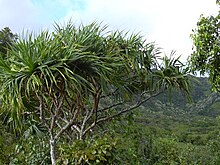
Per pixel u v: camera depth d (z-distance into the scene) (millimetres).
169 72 7574
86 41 6531
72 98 6598
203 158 12062
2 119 8039
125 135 8477
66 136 7867
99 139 5246
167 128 17688
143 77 7562
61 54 5977
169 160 10281
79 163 4938
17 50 6133
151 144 9211
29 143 7602
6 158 7785
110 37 7254
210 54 5188
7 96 6012
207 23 5316
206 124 20391
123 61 7129
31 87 5875
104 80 6383
